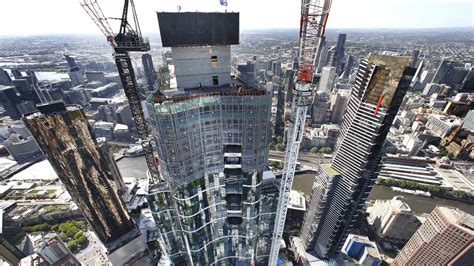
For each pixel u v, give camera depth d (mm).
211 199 119188
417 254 162750
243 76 109625
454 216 145875
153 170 166250
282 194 119688
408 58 123250
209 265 138000
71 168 163625
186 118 93938
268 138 105062
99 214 183625
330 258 196375
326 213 183750
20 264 164375
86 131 166625
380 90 138250
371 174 156625
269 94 94688
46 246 157250
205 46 95812
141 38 120625
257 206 123625
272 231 144750
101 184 180125
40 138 148625
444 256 149000
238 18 92125
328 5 75750
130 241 194375
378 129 140500
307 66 86750
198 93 97312
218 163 110750
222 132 103312
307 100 90500
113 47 119000
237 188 116875
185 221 117062
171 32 87625
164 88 101750
